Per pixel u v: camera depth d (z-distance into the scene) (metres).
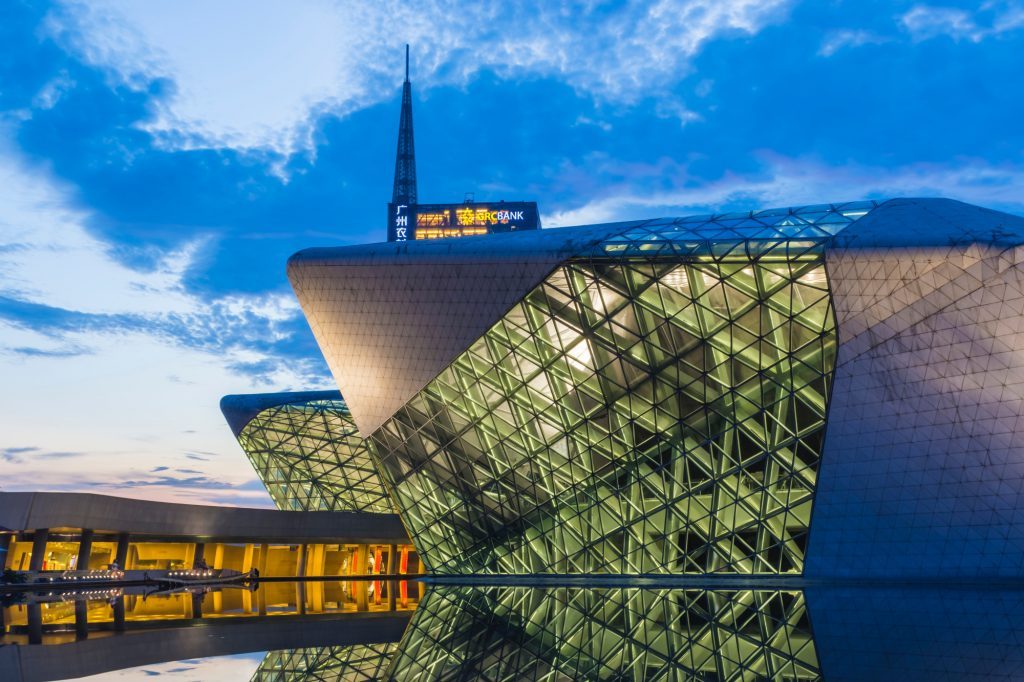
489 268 35.53
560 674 15.16
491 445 41.91
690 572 39.47
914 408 31.06
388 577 64.69
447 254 36.53
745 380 33.88
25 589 44.88
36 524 50.12
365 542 66.81
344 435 73.12
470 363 39.31
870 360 30.80
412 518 49.97
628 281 33.12
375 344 41.31
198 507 59.09
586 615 24.62
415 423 43.53
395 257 37.75
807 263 29.56
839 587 32.47
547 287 34.84
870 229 29.08
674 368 34.91
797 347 32.00
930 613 22.30
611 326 34.75
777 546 36.47
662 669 15.35
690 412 35.84
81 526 52.03
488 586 42.47
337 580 60.41
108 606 34.31
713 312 32.53
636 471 38.75
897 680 13.56
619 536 40.91
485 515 45.66
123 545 55.81
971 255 27.14
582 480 40.50
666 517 38.88
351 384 43.91
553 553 44.31
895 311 29.34
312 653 18.72
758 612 23.88
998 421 30.00
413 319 39.28
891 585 33.00
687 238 31.42
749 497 36.19
